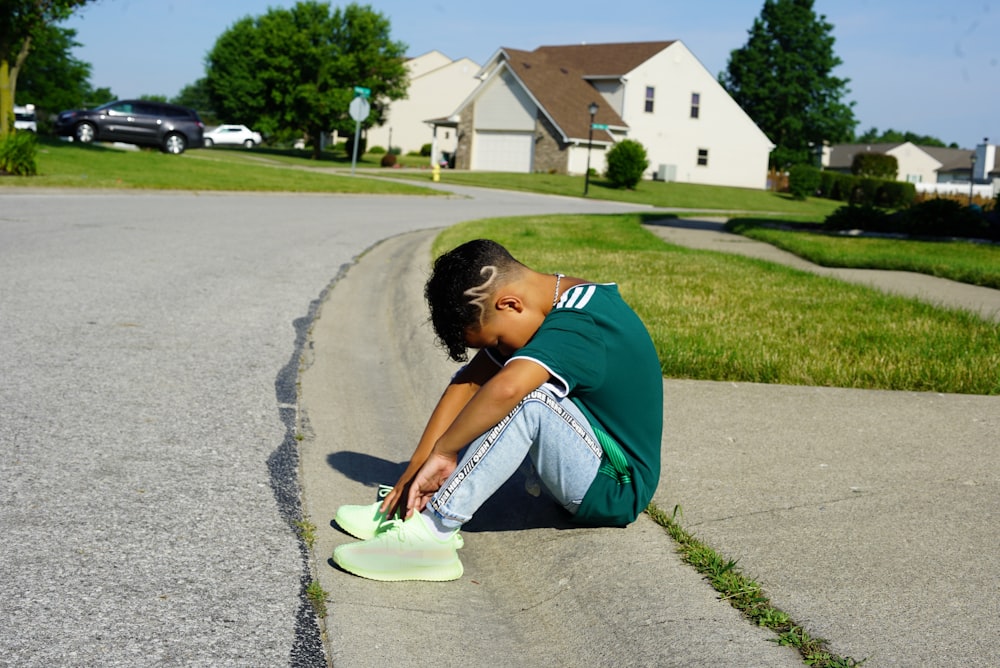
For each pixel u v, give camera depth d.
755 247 14.92
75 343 5.77
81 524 3.13
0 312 6.46
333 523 3.38
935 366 5.76
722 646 2.37
